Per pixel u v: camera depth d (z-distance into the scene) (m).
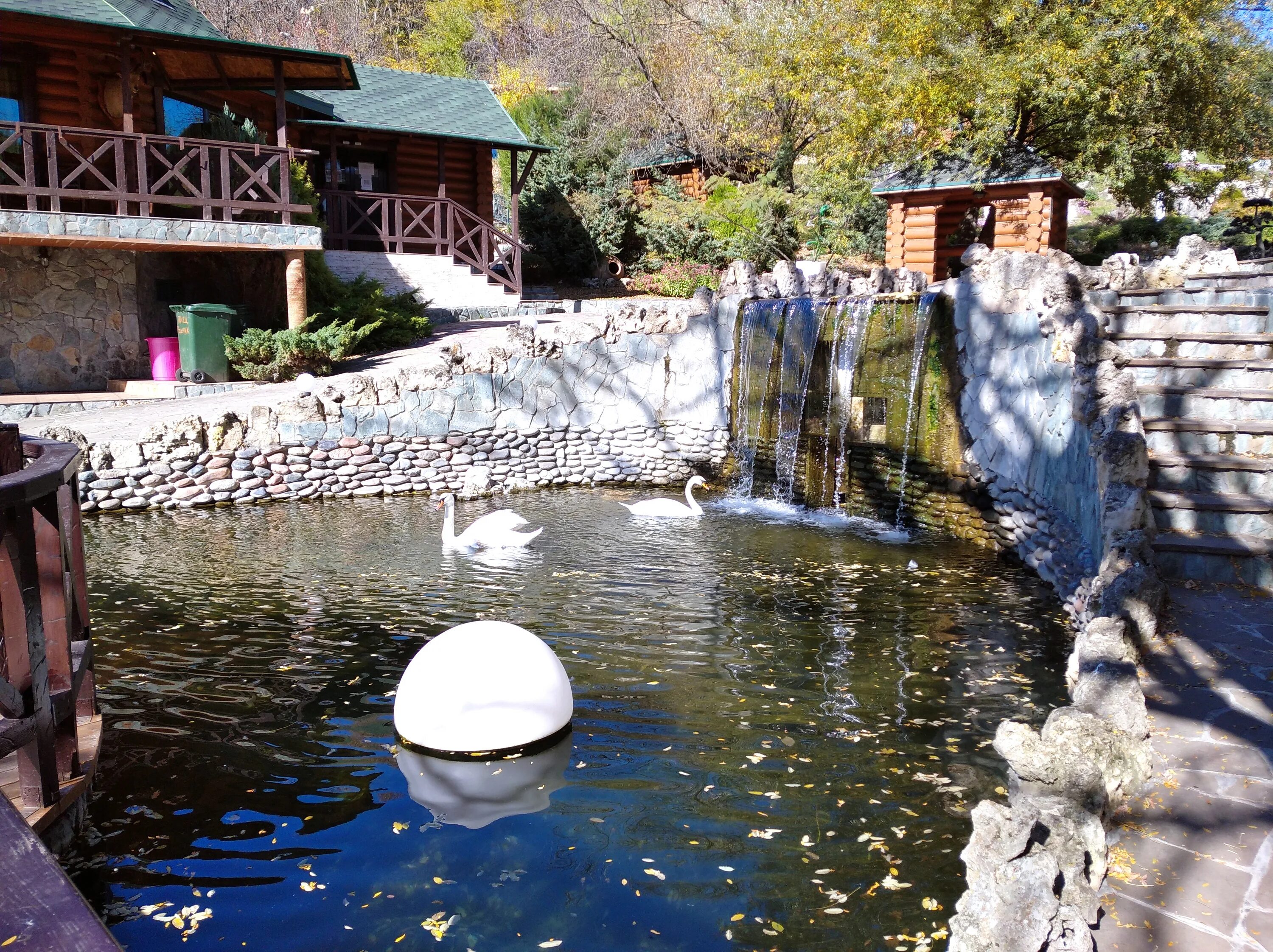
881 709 5.91
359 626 7.55
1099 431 7.54
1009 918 2.90
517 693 5.38
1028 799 3.47
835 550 10.29
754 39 24.84
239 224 14.98
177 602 8.19
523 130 30.00
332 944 3.64
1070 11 18.72
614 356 15.16
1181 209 30.28
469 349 15.06
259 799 4.80
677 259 26.66
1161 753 4.11
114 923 3.77
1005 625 7.60
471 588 8.66
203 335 14.96
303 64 17.22
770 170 28.53
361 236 19.83
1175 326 8.75
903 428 12.00
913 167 19.81
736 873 4.09
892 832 4.42
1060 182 17.94
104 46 15.88
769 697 6.11
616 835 4.43
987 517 10.69
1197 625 5.58
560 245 27.27
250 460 13.02
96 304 15.67
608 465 15.27
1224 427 7.39
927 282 13.32
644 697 6.13
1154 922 3.03
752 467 14.55
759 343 14.34
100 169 16.92
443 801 4.77
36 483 3.68
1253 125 22.02
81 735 5.02
